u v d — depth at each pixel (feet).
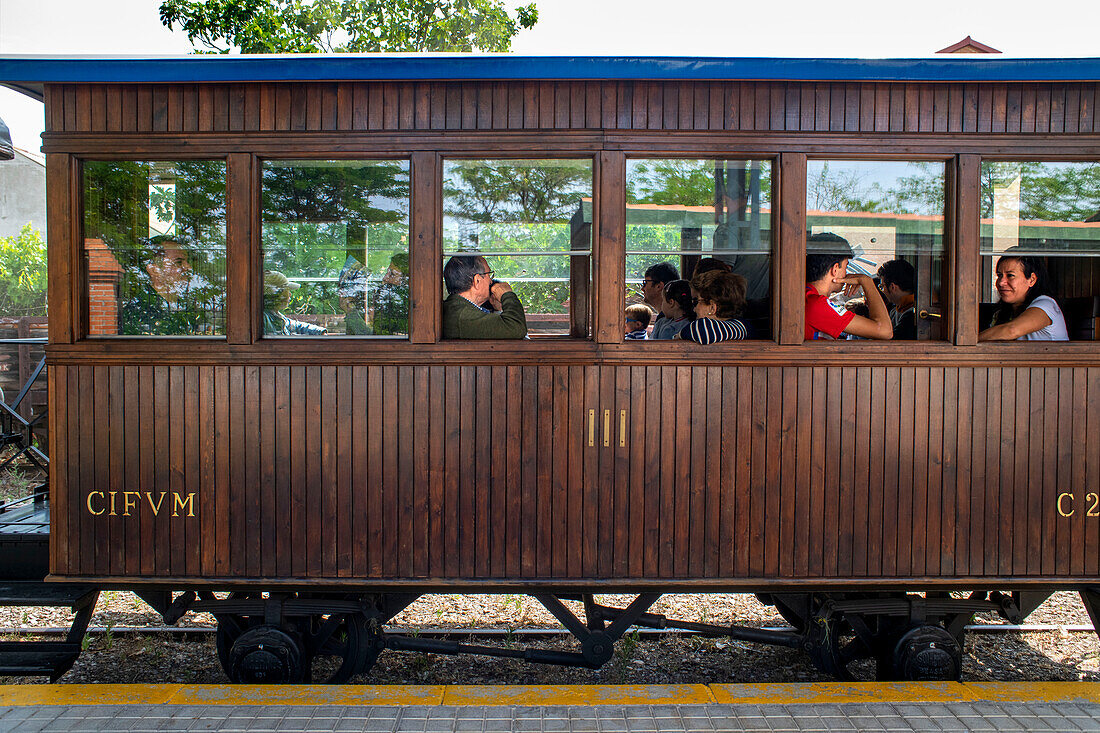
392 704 8.88
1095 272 10.64
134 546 10.27
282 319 10.36
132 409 10.17
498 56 9.72
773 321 10.23
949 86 10.14
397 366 10.14
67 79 9.81
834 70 9.79
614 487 10.19
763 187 10.30
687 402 10.15
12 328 28.22
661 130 10.03
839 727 8.43
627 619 10.67
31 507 12.71
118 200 10.31
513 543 10.23
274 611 10.46
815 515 10.27
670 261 11.37
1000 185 10.37
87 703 8.85
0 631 13.73
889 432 10.24
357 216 10.27
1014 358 10.25
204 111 10.03
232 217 10.07
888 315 11.05
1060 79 9.86
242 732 8.26
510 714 8.66
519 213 10.27
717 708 8.82
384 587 10.23
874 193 10.34
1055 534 10.37
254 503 10.20
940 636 10.50
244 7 36.76
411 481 10.19
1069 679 12.09
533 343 10.07
